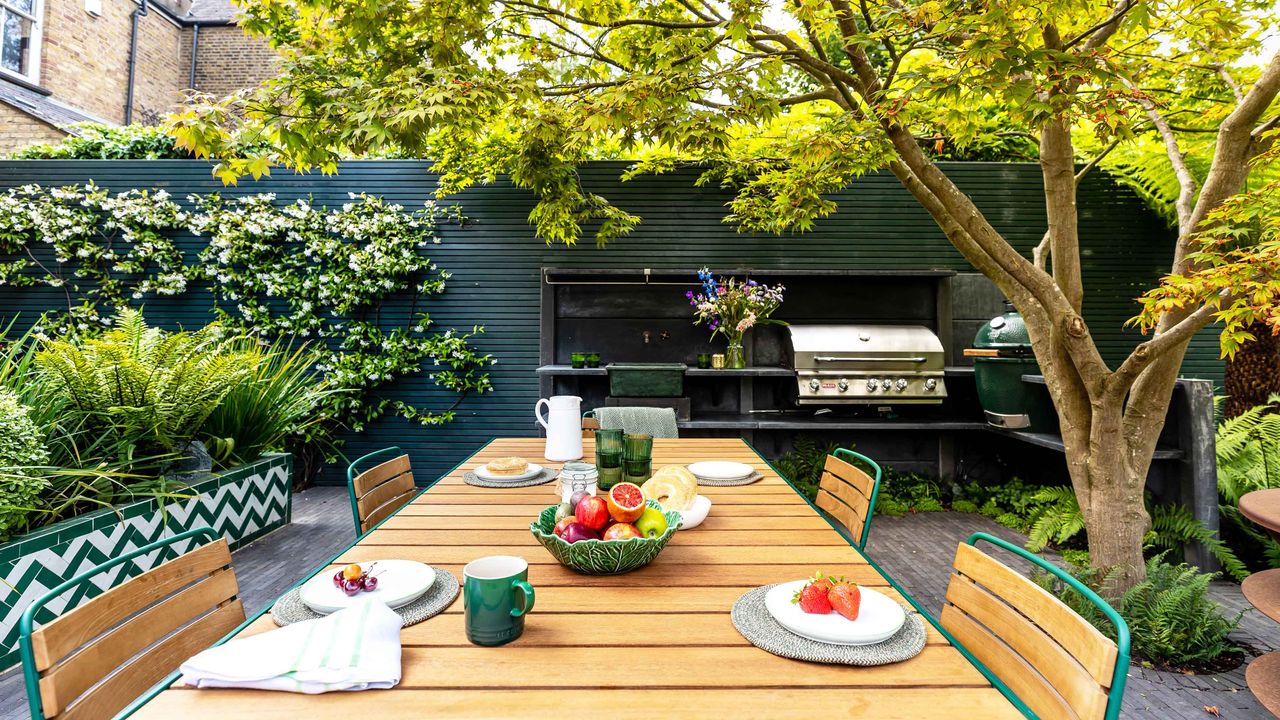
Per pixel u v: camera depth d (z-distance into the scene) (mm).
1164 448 3615
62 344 2934
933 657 1021
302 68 2621
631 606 1221
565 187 3934
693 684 941
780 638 1063
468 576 1066
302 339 5445
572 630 1116
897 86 2842
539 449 3064
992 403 4250
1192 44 2947
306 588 1211
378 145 2512
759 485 2326
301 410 4402
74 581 970
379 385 5445
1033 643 1096
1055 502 4277
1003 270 3047
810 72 2955
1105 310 5234
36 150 5840
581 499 1437
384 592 1189
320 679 898
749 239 5398
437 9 2795
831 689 930
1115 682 906
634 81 2414
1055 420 4121
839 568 1438
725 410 5266
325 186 5465
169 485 3258
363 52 2869
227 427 3883
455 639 1078
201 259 5363
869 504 1971
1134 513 2818
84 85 7895
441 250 5484
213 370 3322
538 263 5461
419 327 5406
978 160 5848
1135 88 2391
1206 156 4309
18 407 2543
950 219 2980
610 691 922
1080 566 3248
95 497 2900
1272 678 1938
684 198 5422
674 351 5328
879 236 5387
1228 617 2906
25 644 902
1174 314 2781
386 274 5367
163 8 9266
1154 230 5238
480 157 4906
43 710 912
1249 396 4379
